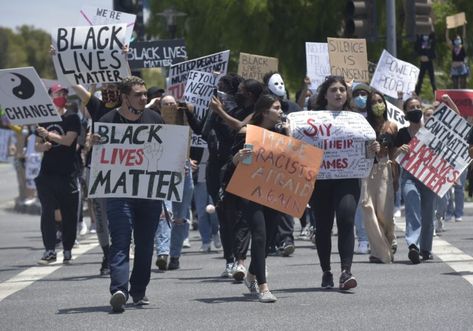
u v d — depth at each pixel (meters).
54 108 27.52
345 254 21.78
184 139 20.58
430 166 27.00
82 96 25.45
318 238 22.33
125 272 19.88
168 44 35.66
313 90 36.97
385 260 27.05
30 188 59.12
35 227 46.38
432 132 27.05
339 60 36.50
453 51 58.34
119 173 20.50
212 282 24.23
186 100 29.92
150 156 20.50
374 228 27.09
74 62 26.42
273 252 30.20
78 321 19.06
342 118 21.92
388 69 36.88
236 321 18.50
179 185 20.52
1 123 61.78
